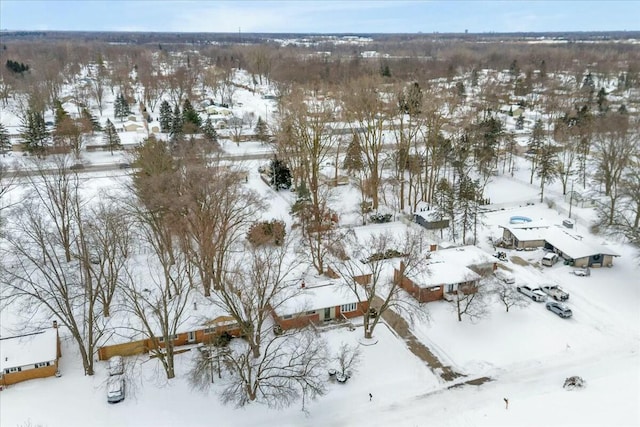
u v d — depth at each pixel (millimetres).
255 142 119938
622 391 40000
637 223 63656
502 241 65875
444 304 52594
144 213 55938
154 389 41219
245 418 38500
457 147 88938
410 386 41406
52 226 62781
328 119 79250
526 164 101062
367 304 48594
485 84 174375
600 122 94688
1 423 37500
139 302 47844
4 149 106188
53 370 42562
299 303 49250
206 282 50031
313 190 71688
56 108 125812
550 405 38781
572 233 66000
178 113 121500
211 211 53906
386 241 55031
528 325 48875
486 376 42438
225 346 44625
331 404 39594
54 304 50438
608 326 48625
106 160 104688
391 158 84625
